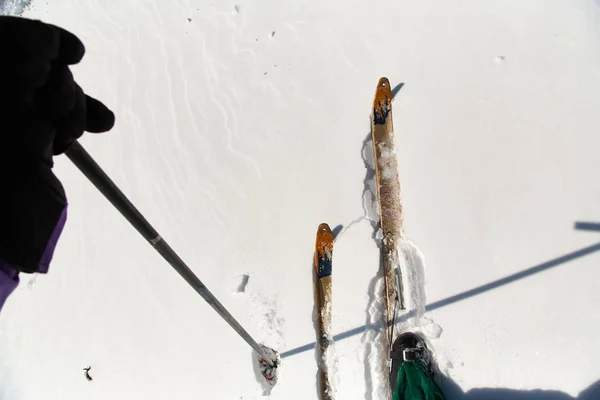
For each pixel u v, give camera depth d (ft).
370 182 10.43
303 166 10.89
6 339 11.00
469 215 9.59
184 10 13.38
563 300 8.68
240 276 10.16
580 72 10.06
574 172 9.41
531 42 10.59
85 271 11.09
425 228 9.71
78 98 3.08
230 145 11.49
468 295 9.07
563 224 9.12
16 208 2.75
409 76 11.06
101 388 10.06
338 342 9.32
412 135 10.47
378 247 9.77
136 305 10.52
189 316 10.14
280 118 11.48
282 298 9.84
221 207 10.93
